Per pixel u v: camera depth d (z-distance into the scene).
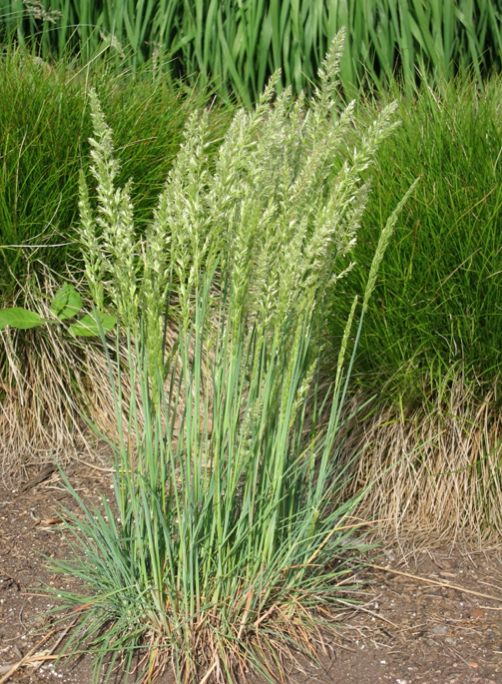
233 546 1.71
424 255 2.34
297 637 1.85
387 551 2.26
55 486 2.55
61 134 2.84
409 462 2.40
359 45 4.38
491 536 2.31
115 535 1.78
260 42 4.50
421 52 4.24
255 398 1.65
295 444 1.95
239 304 1.48
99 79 3.22
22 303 2.83
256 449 1.63
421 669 1.76
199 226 1.44
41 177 2.74
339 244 1.63
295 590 1.87
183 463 1.73
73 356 2.86
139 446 1.66
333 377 2.58
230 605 1.76
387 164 2.60
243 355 1.66
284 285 1.47
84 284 2.91
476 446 2.36
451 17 4.28
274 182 1.52
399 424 2.43
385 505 2.41
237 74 4.57
